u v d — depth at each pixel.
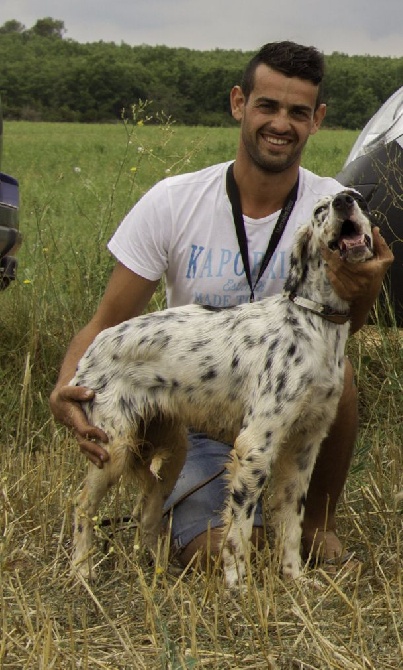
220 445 4.72
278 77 4.29
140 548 4.35
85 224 10.90
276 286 4.53
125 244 4.57
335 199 3.90
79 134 42.94
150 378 4.22
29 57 78.00
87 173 19.14
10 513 4.61
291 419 4.06
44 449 5.31
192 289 4.58
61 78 65.00
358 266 3.96
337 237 3.93
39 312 6.74
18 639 3.52
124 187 13.77
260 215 4.51
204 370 4.17
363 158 6.40
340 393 4.20
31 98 65.31
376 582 4.08
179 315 4.29
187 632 3.57
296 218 4.53
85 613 3.70
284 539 4.21
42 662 3.23
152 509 4.47
